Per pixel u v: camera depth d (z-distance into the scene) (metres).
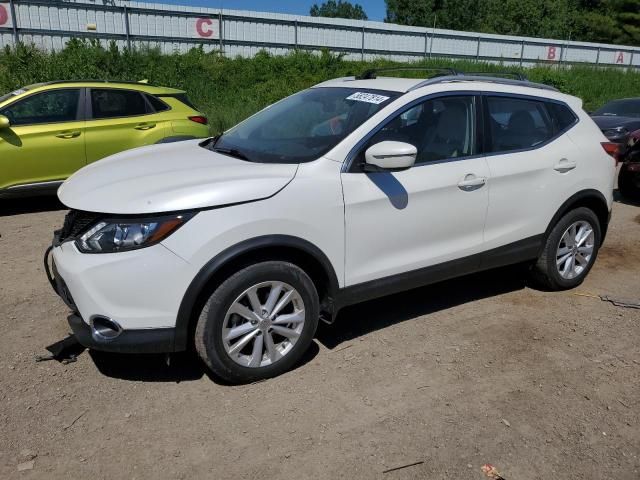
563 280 4.86
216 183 3.18
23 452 2.79
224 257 3.10
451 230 4.01
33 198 7.95
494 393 3.40
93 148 7.35
